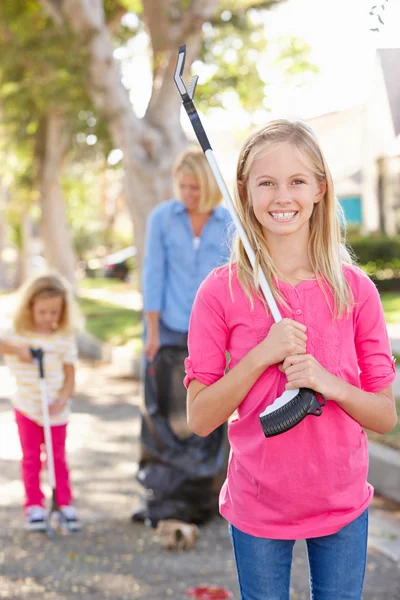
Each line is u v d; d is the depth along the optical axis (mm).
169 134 13477
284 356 2850
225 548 5641
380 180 28422
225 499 3102
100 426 9812
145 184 13406
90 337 17781
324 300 2980
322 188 3021
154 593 4875
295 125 2998
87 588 4969
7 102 17016
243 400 2990
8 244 54438
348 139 12461
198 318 3057
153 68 13617
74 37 13273
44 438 6344
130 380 13578
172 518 5992
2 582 5066
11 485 7332
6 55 15023
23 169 28844
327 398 2842
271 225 2953
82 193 36812
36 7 18031
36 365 6301
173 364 6004
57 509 6059
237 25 13953
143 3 13367
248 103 17953
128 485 7266
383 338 3053
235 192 3098
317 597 3029
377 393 3014
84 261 48344
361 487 2996
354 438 2957
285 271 3031
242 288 2994
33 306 6332
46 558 5484
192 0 12789
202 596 4785
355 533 2980
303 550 5602
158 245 6035
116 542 5777
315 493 2922
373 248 25266
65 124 23734
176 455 5988
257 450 2938
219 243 5992
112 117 13414
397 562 5340
